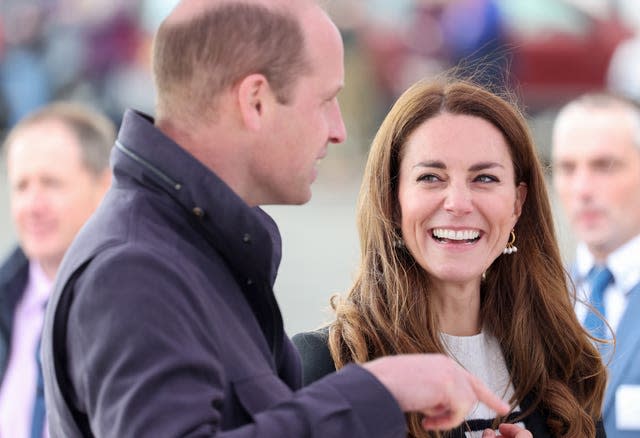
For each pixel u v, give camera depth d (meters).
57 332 8.22
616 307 16.08
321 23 8.85
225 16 8.59
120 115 47.84
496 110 11.30
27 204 15.98
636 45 46.44
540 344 11.79
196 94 8.60
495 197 11.20
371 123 47.12
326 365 11.36
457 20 45.72
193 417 7.64
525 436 10.59
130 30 47.81
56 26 47.88
